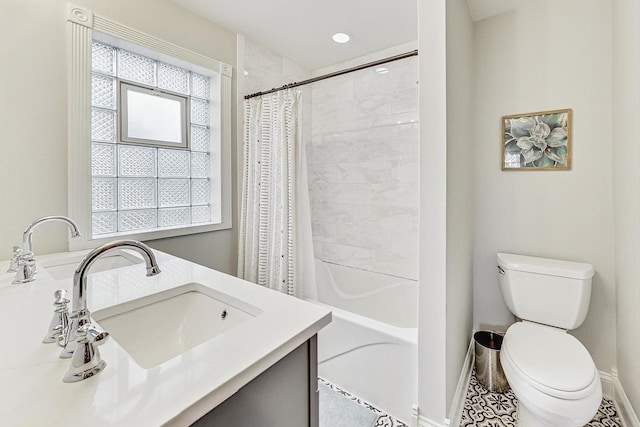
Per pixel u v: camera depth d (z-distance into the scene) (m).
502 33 1.91
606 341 1.65
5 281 1.06
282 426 0.74
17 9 1.37
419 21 1.27
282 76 2.65
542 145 1.80
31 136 1.43
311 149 3.00
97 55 1.72
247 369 0.59
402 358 1.46
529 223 1.87
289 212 1.94
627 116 1.36
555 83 1.76
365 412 1.54
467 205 1.78
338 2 1.91
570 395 1.10
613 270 1.63
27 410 0.47
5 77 1.35
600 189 1.66
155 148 2.00
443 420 1.31
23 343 0.66
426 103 1.27
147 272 0.65
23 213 1.42
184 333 1.04
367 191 2.65
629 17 1.31
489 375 1.74
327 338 1.71
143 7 1.77
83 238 1.60
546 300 1.64
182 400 0.50
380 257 2.60
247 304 0.92
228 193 2.26
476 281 2.06
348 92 2.74
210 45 2.11
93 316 0.83
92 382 0.54
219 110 2.18
